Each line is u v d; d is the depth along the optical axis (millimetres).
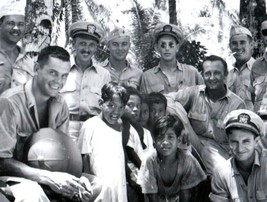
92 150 5219
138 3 7242
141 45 7164
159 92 6145
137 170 5461
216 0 7414
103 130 5242
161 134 5059
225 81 6004
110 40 6418
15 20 5930
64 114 5246
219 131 5969
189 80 6520
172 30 6371
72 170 4801
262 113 6137
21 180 4523
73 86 6066
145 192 5188
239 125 4746
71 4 7047
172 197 5262
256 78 6477
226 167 4938
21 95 4941
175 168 5211
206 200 5332
